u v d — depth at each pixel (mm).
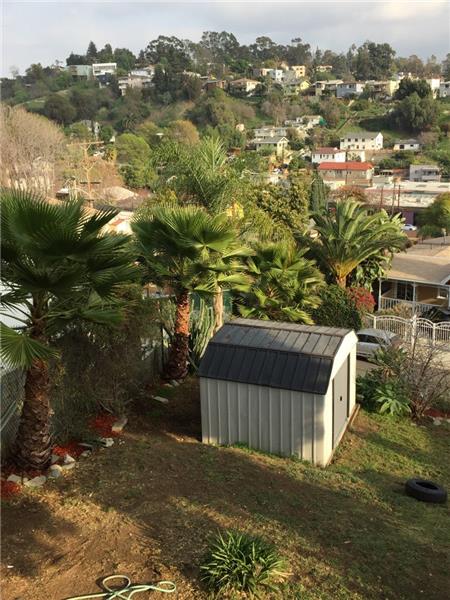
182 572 6270
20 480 8258
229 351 11406
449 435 13422
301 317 17328
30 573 6168
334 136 132875
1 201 7527
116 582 6051
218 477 9156
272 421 10930
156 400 12828
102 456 9531
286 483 9289
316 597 5957
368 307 24609
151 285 15750
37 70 165625
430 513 8812
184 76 151250
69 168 60250
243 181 17922
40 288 7613
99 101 149250
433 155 115500
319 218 26828
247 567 6082
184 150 17453
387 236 26234
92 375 10305
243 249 14023
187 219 12547
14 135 53625
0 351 7207
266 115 154250
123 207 50219
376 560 6836
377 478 10375
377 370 15836
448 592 6297
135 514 7562
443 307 27672
